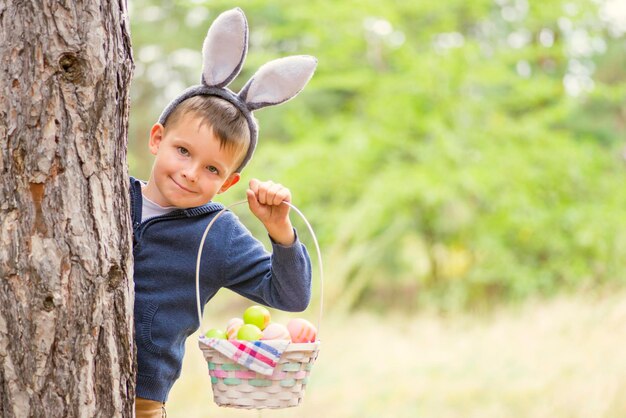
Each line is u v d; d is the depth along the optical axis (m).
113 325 2.01
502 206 11.30
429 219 12.18
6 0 1.93
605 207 11.22
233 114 2.37
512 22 12.80
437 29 11.87
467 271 12.14
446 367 6.85
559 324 7.78
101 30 1.97
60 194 1.93
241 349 2.16
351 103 12.84
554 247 11.31
